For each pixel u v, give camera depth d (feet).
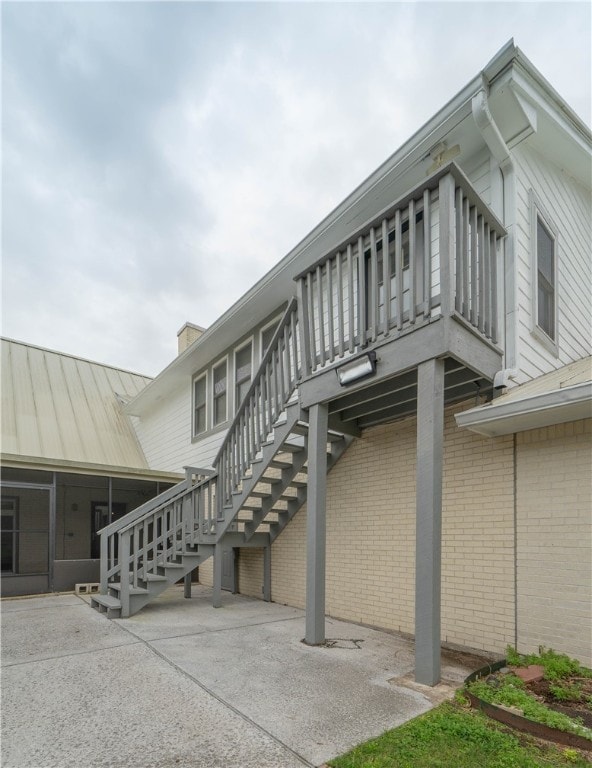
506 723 8.88
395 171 16.76
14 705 9.89
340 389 14.51
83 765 7.55
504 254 15.11
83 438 37.42
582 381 11.54
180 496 20.93
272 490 21.43
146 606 21.12
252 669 12.15
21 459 25.22
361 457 18.92
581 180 21.74
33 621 17.92
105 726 8.91
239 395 29.04
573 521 12.26
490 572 13.80
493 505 14.05
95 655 13.38
